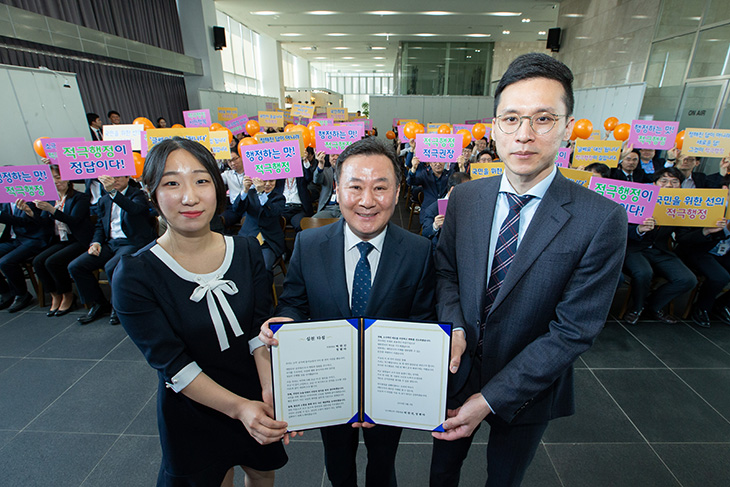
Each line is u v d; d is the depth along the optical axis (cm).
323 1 923
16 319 270
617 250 77
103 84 676
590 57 820
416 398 88
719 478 151
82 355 228
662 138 339
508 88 77
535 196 85
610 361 221
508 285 85
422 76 1495
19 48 500
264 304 101
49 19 534
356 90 3011
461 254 97
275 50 1469
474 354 96
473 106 1137
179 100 920
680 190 238
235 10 1022
